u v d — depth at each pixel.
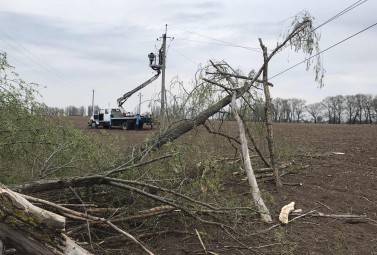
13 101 5.32
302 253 5.33
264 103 8.46
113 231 5.05
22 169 5.50
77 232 4.68
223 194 6.90
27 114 5.46
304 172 9.80
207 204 5.11
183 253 5.01
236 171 8.46
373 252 5.55
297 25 8.38
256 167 9.20
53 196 5.20
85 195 5.33
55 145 5.61
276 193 7.93
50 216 3.32
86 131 6.28
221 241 5.39
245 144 7.45
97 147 5.92
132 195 5.25
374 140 19.05
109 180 4.88
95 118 33.88
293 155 11.48
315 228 6.28
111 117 32.88
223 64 8.21
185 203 5.14
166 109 7.14
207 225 5.56
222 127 8.38
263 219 6.09
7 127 5.17
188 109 7.36
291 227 6.23
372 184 8.98
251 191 6.76
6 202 3.20
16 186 4.56
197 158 6.35
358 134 23.92
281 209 6.74
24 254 3.32
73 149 5.59
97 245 4.58
